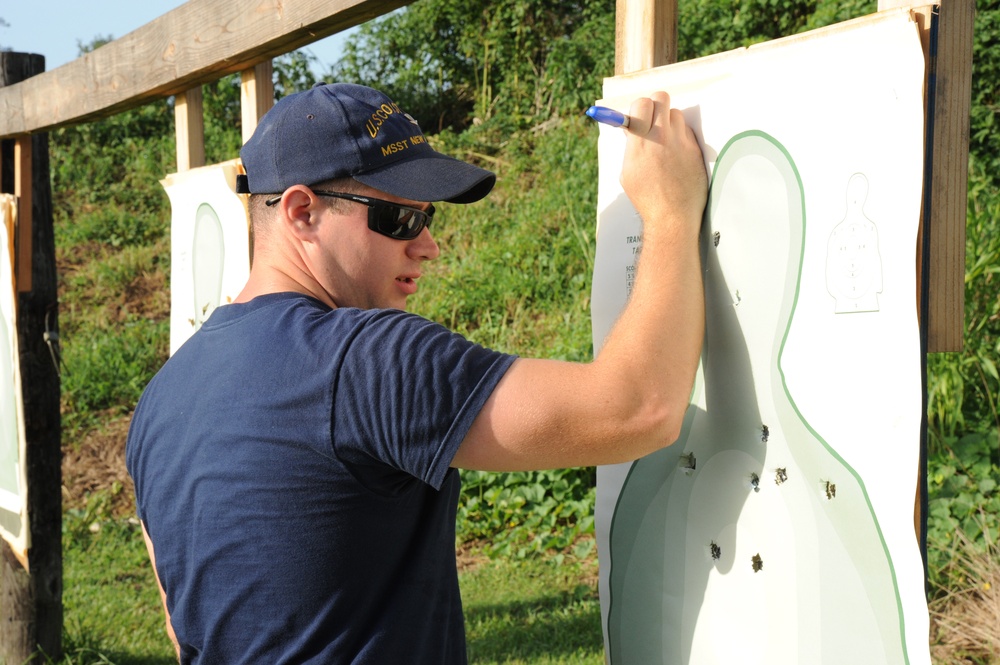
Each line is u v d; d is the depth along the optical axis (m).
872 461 1.20
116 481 6.97
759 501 1.38
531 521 5.21
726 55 1.40
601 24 9.38
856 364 1.22
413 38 10.92
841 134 1.22
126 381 8.06
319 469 1.33
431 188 1.47
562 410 1.27
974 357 4.46
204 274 2.81
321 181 1.49
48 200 4.05
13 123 3.82
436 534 1.47
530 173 8.80
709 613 1.48
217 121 11.29
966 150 1.21
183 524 1.45
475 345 1.35
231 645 1.40
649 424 1.29
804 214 1.28
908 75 1.14
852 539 1.23
